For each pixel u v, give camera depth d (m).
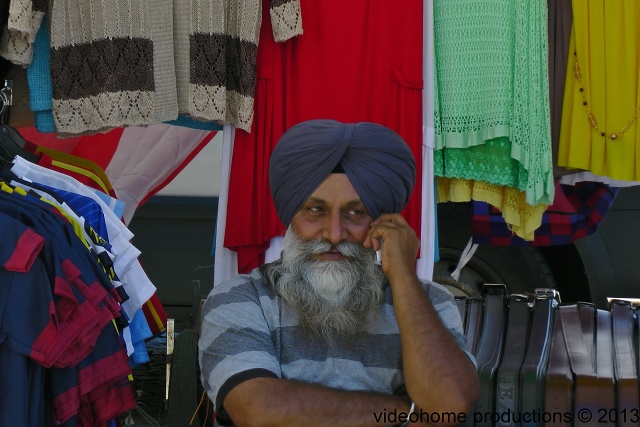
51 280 5.36
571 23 8.20
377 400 4.61
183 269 10.77
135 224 10.76
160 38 7.23
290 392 4.54
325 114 7.62
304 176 4.91
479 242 9.84
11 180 6.05
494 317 6.57
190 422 6.17
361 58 7.62
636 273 10.76
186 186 10.82
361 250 4.98
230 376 4.64
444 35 7.92
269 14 7.64
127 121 7.12
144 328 6.62
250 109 7.45
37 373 5.32
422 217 7.73
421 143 7.72
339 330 4.89
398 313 4.75
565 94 8.20
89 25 7.11
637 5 7.99
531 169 7.80
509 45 7.84
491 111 7.80
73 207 6.24
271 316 4.97
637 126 7.98
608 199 9.62
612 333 6.36
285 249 5.04
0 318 5.18
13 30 6.79
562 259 10.83
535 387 6.06
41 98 7.22
